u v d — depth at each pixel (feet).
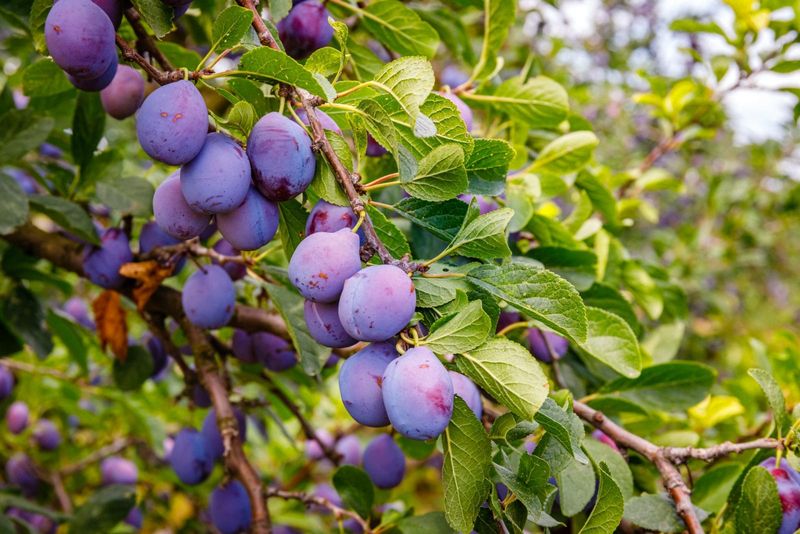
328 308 1.44
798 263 7.29
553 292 1.45
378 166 2.19
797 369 2.99
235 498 2.40
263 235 1.55
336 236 1.41
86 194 2.48
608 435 1.94
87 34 1.47
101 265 2.27
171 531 3.99
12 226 2.14
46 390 3.59
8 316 2.69
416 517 2.00
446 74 2.67
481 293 1.50
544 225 2.31
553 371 2.35
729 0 3.19
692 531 1.71
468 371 1.40
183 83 1.45
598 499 1.53
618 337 1.95
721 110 3.59
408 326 1.44
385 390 1.33
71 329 2.95
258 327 2.34
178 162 1.44
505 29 2.33
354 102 1.62
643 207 3.65
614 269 2.73
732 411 2.65
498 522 1.54
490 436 1.50
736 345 6.00
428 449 2.55
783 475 1.73
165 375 3.83
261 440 3.97
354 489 2.15
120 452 3.82
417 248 2.12
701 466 2.50
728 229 5.89
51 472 3.81
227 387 2.58
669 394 2.26
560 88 2.31
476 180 1.76
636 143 6.16
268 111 1.65
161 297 2.38
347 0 2.35
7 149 2.23
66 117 2.69
